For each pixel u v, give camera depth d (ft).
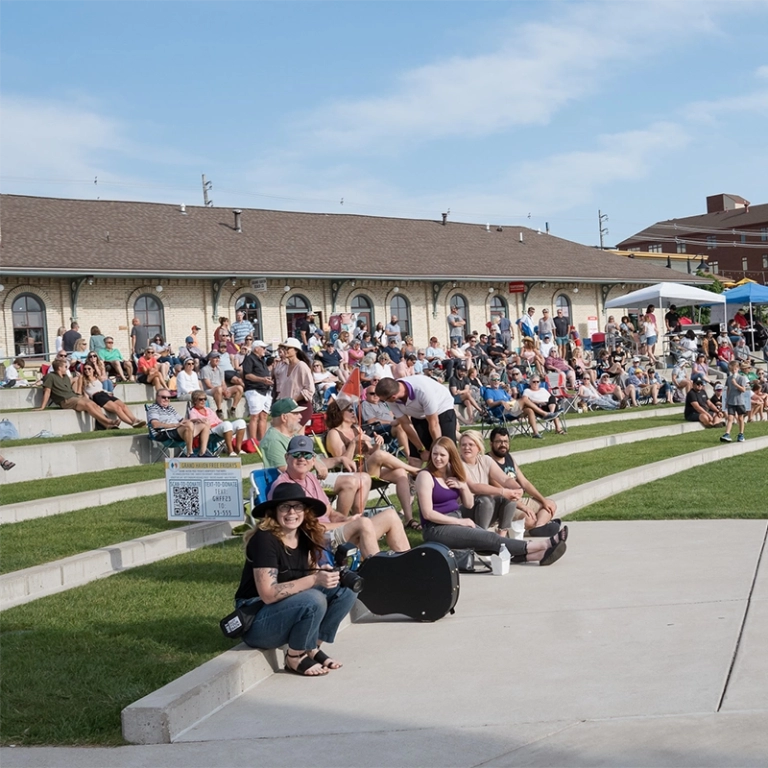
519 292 139.13
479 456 35.70
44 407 64.34
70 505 41.75
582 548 34.55
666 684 19.54
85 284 104.22
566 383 98.73
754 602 25.58
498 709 18.81
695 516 39.91
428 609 25.59
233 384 72.64
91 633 24.03
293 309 121.08
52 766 16.90
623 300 122.62
